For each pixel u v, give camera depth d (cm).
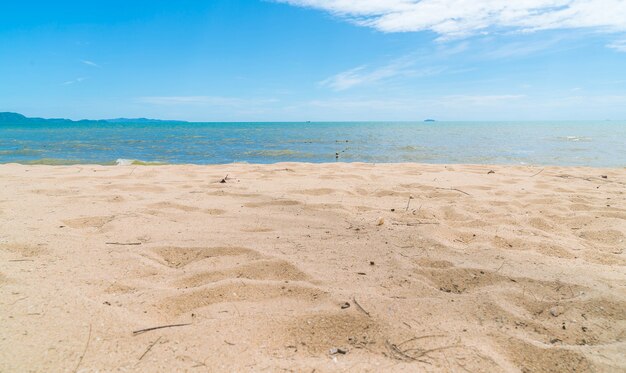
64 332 162
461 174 678
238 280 221
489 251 278
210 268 244
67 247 271
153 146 1911
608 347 163
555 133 3641
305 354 157
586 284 220
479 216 374
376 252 277
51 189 480
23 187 491
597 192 506
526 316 190
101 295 200
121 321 174
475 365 150
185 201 425
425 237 308
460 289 224
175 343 160
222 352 155
